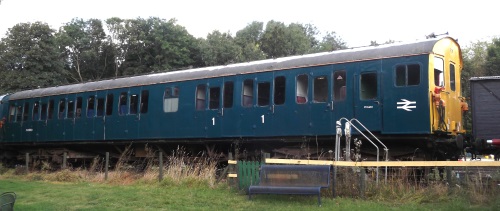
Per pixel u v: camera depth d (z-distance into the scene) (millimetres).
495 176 9133
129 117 17391
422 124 11102
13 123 22469
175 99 16094
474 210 7988
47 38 37438
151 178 13469
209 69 15562
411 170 10023
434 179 9727
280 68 13680
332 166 9844
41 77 35781
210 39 42062
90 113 18953
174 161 14188
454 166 9203
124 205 9883
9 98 23047
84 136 19000
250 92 14297
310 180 9438
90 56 43438
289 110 13336
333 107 12516
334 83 12617
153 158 16562
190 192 11156
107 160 14969
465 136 12430
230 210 8844
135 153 17953
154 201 10141
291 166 9656
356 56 12312
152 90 16812
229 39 46438
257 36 53875
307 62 13195
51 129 20516
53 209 9484
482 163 8859
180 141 15969
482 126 11445
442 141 11375
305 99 13148
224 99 14844
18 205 10016
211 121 15016
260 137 14039
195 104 15523
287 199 9578
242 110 14328
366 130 11766
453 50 12508
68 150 20359
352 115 12180
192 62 40188
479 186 8938
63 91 20297
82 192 11891
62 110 20219
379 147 12250
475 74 29109
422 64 11273
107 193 11516
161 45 38750
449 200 8852
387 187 9609
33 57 36000
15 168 20094
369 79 12039
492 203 8234
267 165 9914
